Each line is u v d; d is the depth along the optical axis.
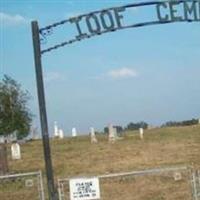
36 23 14.85
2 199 22.00
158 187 22.09
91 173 28.16
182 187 21.77
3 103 58.69
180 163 29.59
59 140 50.81
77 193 15.84
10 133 59.22
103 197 21.25
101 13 14.70
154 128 57.34
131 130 59.47
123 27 14.77
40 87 14.85
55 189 16.72
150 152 35.22
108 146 40.38
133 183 22.98
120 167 29.92
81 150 39.00
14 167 32.88
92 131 47.81
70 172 29.12
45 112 14.86
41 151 40.84
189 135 45.12
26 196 22.19
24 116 59.75
